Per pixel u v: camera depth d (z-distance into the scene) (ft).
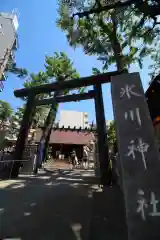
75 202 14.98
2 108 88.07
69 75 56.54
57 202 14.85
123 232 10.03
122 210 13.23
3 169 26.27
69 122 105.60
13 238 9.05
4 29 74.18
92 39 33.63
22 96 30.96
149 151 10.68
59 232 9.89
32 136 70.69
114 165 25.12
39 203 14.46
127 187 9.68
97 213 12.71
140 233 8.25
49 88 29.12
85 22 30.58
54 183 22.06
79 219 11.70
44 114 80.53
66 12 29.60
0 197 15.34
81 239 9.29
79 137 74.13
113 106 13.14
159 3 20.42
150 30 25.45
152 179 9.71
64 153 74.18
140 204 9.04
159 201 8.99
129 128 11.82
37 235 9.47
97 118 26.73
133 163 10.41
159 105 20.63
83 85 28.12
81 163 51.29
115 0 24.26
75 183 22.49
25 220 11.23
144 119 12.02
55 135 74.02
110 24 33.63
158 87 19.54
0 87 69.15
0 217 11.44
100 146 24.91
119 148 11.16
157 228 8.32
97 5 25.96
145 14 21.72
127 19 27.55
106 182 22.12
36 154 32.14
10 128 88.69
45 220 11.37
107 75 26.27
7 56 63.21
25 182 21.93
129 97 13.28
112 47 34.35
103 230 10.25
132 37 27.78
